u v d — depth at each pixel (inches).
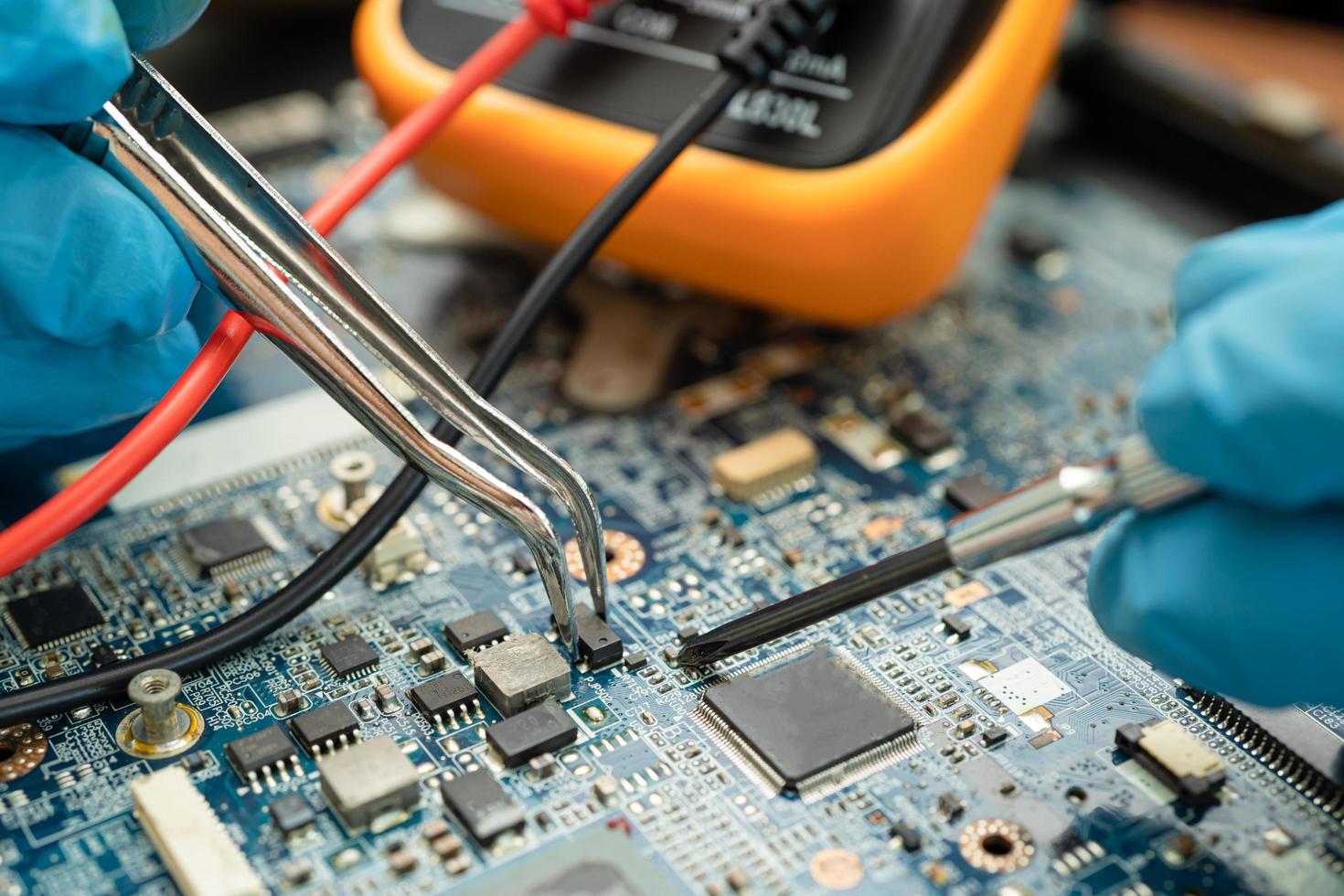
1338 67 97.6
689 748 51.1
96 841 47.1
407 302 76.0
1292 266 43.0
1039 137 94.7
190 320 63.1
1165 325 77.7
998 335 76.6
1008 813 48.9
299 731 50.6
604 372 71.0
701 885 46.1
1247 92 90.9
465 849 47.0
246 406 68.0
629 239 68.2
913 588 59.1
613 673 54.4
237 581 58.2
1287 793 50.1
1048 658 55.7
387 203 84.1
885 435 68.8
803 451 65.5
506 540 60.7
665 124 67.2
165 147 49.4
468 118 68.7
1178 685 54.4
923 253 66.9
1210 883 46.6
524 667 52.7
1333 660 43.8
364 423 50.7
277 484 63.6
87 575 58.4
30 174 49.1
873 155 64.1
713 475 65.4
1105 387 72.8
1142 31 99.5
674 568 60.0
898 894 46.0
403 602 57.3
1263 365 40.3
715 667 54.7
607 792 49.0
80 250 49.7
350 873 46.1
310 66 98.3
